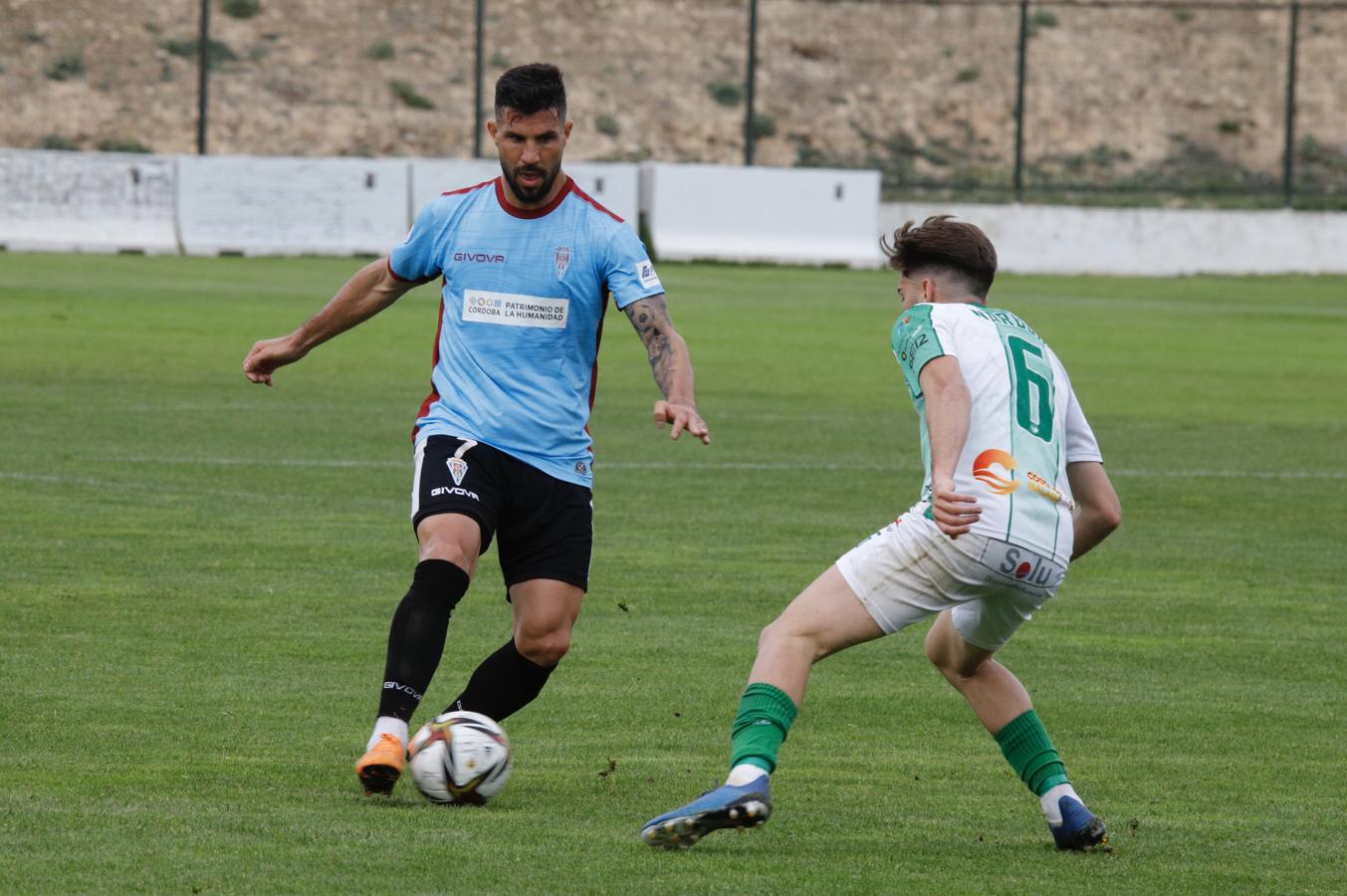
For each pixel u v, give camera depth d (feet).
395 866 48.70
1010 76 570.46
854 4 580.71
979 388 51.62
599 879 48.21
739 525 118.52
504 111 59.06
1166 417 187.73
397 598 92.94
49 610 86.89
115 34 531.09
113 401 169.58
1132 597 100.42
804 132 555.69
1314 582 106.22
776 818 56.75
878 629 51.55
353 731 67.21
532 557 60.95
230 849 49.88
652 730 69.15
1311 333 295.69
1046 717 73.82
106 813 53.57
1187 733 71.51
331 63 542.16
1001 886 49.32
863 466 146.92
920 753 67.26
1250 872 51.83
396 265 62.34
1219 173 548.72
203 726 67.15
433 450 60.44
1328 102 577.43
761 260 429.38
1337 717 74.79
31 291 282.15
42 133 499.92
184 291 294.25
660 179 426.51
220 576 96.58
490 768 56.65
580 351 61.26
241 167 400.88
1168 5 480.64
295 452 143.33
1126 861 52.70
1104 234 452.76
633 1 576.20
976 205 450.71
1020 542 50.72
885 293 351.25
